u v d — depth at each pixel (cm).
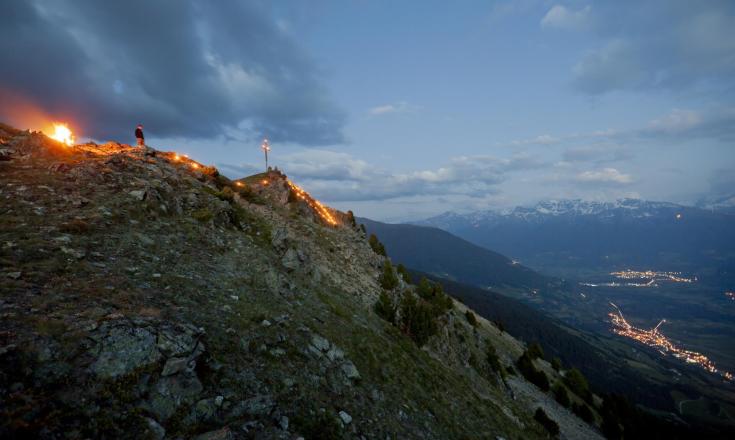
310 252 4297
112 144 4206
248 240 3203
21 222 1645
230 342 1373
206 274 1980
